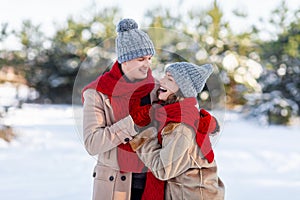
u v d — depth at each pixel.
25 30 10.59
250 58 9.64
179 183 1.99
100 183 2.05
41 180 4.70
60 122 8.62
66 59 10.89
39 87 10.91
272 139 7.68
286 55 9.53
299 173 5.34
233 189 4.49
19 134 7.11
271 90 9.61
